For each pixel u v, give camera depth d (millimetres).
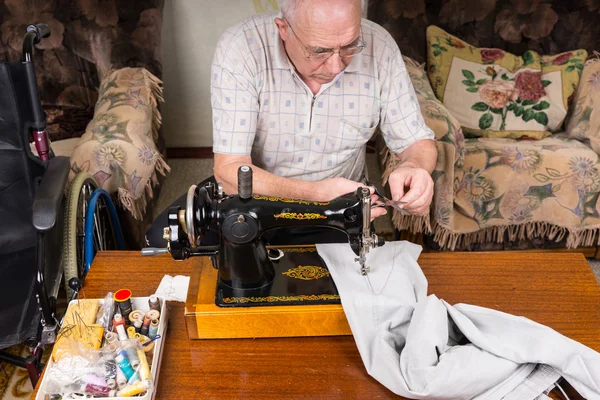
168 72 3020
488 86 2445
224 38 1534
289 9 1295
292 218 1151
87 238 1711
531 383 1057
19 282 1625
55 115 2492
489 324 1119
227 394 1088
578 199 2209
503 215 2227
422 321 1081
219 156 1562
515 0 2504
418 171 1383
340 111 1571
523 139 2447
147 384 1035
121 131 2008
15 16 2432
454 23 2529
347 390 1096
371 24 1589
